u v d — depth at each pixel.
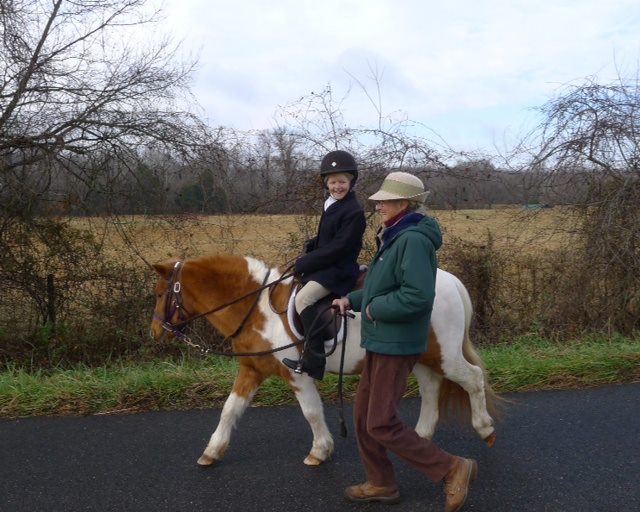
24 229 7.41
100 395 5.48
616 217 7.65
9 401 5.37
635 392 5.66
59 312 7.67
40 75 7.28
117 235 7.63
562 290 7.84
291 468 4.24
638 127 7.54
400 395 3.62
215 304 4.48
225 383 5.64
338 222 4.12
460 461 3.55
